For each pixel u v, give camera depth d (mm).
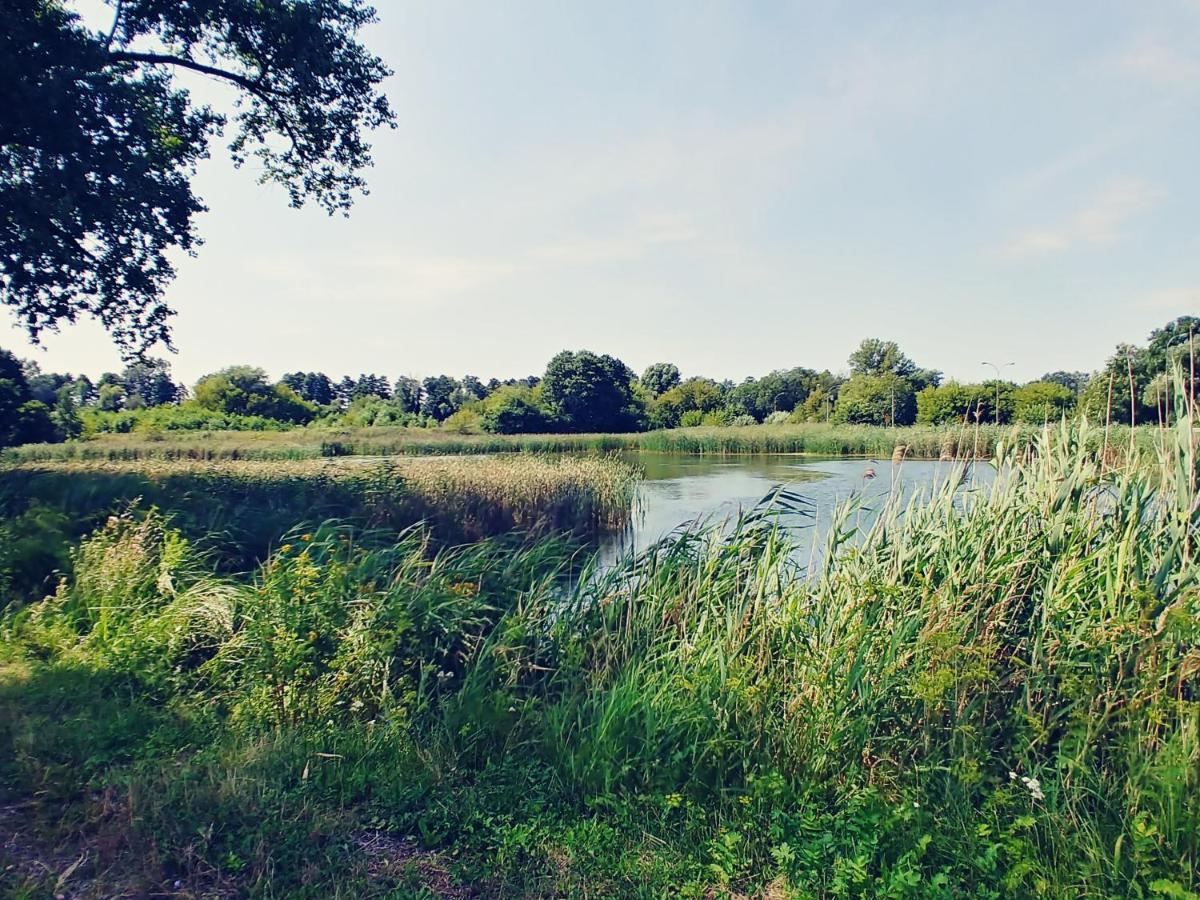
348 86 16438
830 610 5090
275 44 14922
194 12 14016
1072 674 4078
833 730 4098
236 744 4359
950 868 3100
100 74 12797
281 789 3803
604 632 5863
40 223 12430
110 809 3488
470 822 3592
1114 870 2969
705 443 46125
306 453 36531
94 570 7598
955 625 4645
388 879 3088
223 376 66875
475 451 44781
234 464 20125
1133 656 3994
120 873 2984
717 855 3242
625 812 3680
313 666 5137
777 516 6793
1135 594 3902
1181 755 3424
